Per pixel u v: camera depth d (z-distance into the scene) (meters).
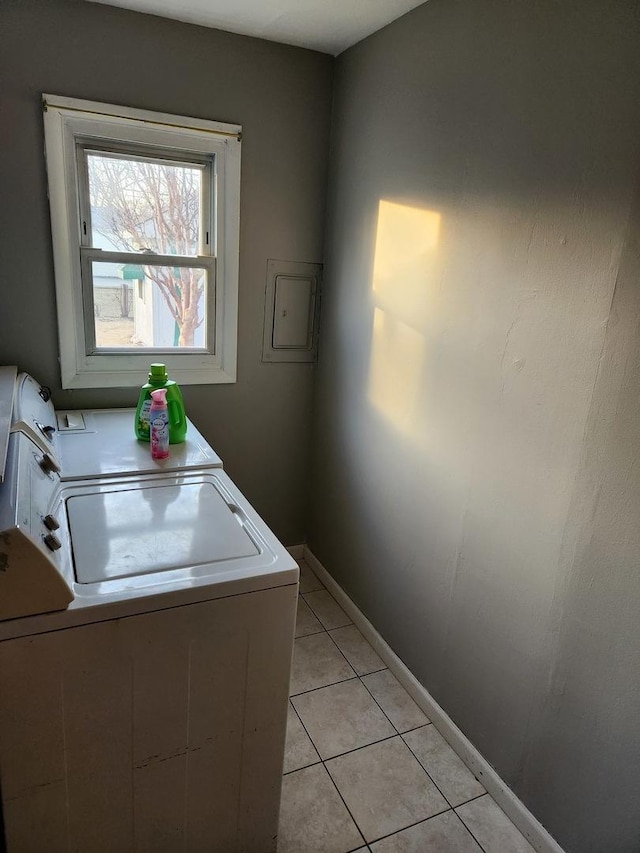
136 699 1.14
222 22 1.96
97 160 2.01
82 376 2.13
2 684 1.01
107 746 1.14
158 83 1.98
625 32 1.11
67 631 1.03
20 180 1.88
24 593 0.99
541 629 1.43
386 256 1.99
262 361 2.46
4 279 1.94
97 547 1.25
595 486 1.25
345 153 2.21
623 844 1.25
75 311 2.08
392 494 2.06
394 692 2.02
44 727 1.07
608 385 1.20
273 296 2.39
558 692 1.39
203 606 1.15
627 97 1.12
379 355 2.08
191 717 1.21
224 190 2.18
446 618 1.80
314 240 2.40
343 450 2.40
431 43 1.68
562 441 1.33
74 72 1.86
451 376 1.69
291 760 1.71
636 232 1.12
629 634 1.20
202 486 1.61
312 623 2.38
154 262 2.16
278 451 2.63
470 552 1.67
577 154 1.23
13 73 1.79
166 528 1.36
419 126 1.76
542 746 1.45
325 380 2.51
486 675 1.64
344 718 1.88
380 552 2.17
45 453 1.46
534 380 1.39
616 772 1.25
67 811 1.15
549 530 1.38
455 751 1.77
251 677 1.25
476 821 1.56
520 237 1.40
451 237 1.65
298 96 2.21
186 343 2.33
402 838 1.50
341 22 1.89
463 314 1.62
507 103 1.41
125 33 1.89
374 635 2.23
